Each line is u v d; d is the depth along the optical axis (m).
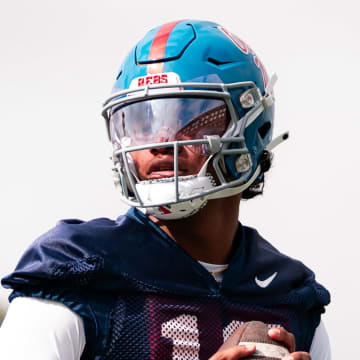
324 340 7.89
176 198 6.61
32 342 6.02
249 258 7.34
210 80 7.15
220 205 7.16
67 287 6.42
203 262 7.05
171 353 6.50
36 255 6.59
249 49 7.75
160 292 6.64
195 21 7.58
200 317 6.70
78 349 6.27
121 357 6.40
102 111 7.48
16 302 6.40
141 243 6.83
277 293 7.36
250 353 5.91
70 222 7.11
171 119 6.92
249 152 7.47
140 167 6.91
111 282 6.54
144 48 7.28
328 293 7.99
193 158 6.88
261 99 7.49
